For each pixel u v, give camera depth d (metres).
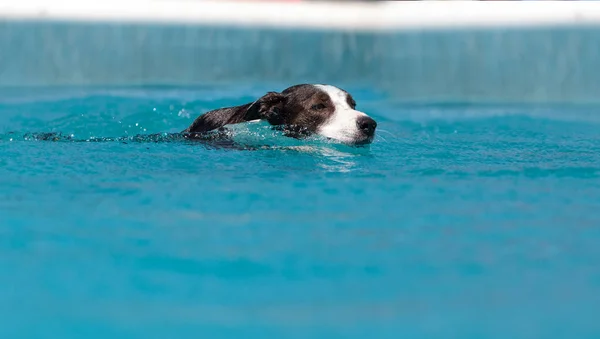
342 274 5.28
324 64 20.23
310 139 11.23
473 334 4.23
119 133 13.58
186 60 19.52
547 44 17.59
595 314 4.51
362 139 10.77
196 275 5.27
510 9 18.72
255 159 9.84
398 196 7.73
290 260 5.57
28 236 6.24
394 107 17.42
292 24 20.27
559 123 14.50
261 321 4.44
